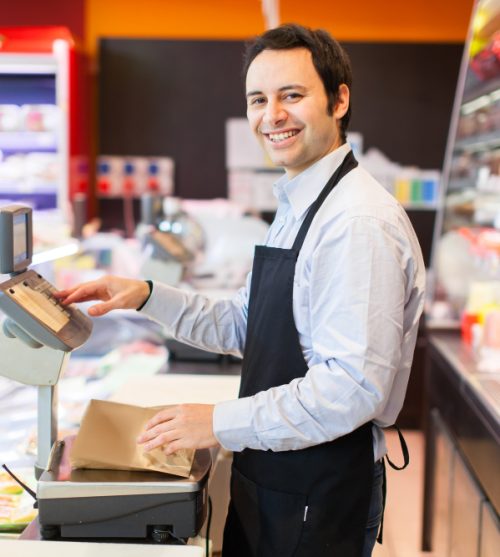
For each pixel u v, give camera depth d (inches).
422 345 211.6
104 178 263.3
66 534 61.2
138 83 259.6
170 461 62.9
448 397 129.6
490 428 101.3
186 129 261.3
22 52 234.5
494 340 129.2
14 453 91.0
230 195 263.3
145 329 145.4
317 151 65.6
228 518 71.4
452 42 252.8
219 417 60.6
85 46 263.4
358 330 58.2
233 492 70.6
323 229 61.9
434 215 256.4
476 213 148.3
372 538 70.7
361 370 57.7
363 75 254.2
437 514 137.7
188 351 128.4
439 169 256.4
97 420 65.3
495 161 137.3
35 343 67.3
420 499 169.2
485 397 106.3
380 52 253.3
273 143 65.4
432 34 257.4
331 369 59.0
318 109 63.8
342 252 59.6
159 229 165.6
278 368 65.9
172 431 60.6
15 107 242.4
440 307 151.5
